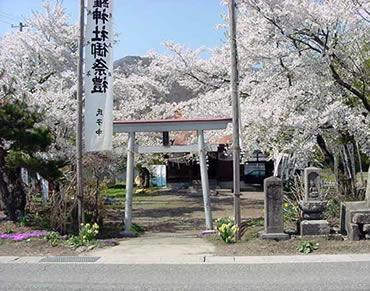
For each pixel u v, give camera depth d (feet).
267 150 44.21
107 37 35.37
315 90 40.14
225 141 65.10
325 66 37.55
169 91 78.74
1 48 53.72
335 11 35.73
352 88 39.22
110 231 40.86
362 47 42.24
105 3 35.32
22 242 31.91
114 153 45.65
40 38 53.67
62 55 55.26
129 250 30.83
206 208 39.50
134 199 76.07
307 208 30.89
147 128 39.75
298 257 27.02
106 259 27.84
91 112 35.29
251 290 20.49
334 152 46.60
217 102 52.01
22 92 39.34
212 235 35.70
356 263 25.12
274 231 30.68
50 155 39.17
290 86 41.60
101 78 35.32
